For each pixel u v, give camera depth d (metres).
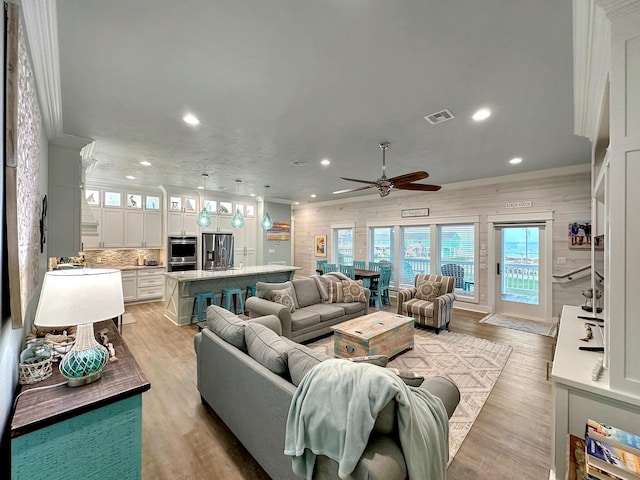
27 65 1.55
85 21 1.67
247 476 1.84
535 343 4.16
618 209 1.43
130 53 1.97
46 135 3.03
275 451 1.65
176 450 2.05
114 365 1.72
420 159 4.45
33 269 1.88
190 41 1.85
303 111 2.82
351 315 4.75
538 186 5.25
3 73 1.15
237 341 2.21
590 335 2.32
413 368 3.35
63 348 1.84
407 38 1.81
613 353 1.47
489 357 3.67
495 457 2.01
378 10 1.58
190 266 7.29
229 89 2.43
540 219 5.22
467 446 2.12
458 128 3.20
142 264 7.12
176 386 2.93
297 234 10.12
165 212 6.98
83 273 1.59
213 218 7.76
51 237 3.37
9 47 1.17
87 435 1.35
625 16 1.40
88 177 5.85
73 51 1.94
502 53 1.93
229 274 5.46
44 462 1.25
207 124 3.13
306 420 1.32
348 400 1.25
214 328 2.51
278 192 7.64
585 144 3.71
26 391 1.42
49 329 2.15
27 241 1.54
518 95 2.48
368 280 6.27
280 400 1.60
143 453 2.02
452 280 4.98
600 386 1.52
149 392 2.81
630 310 1.42
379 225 7.73
